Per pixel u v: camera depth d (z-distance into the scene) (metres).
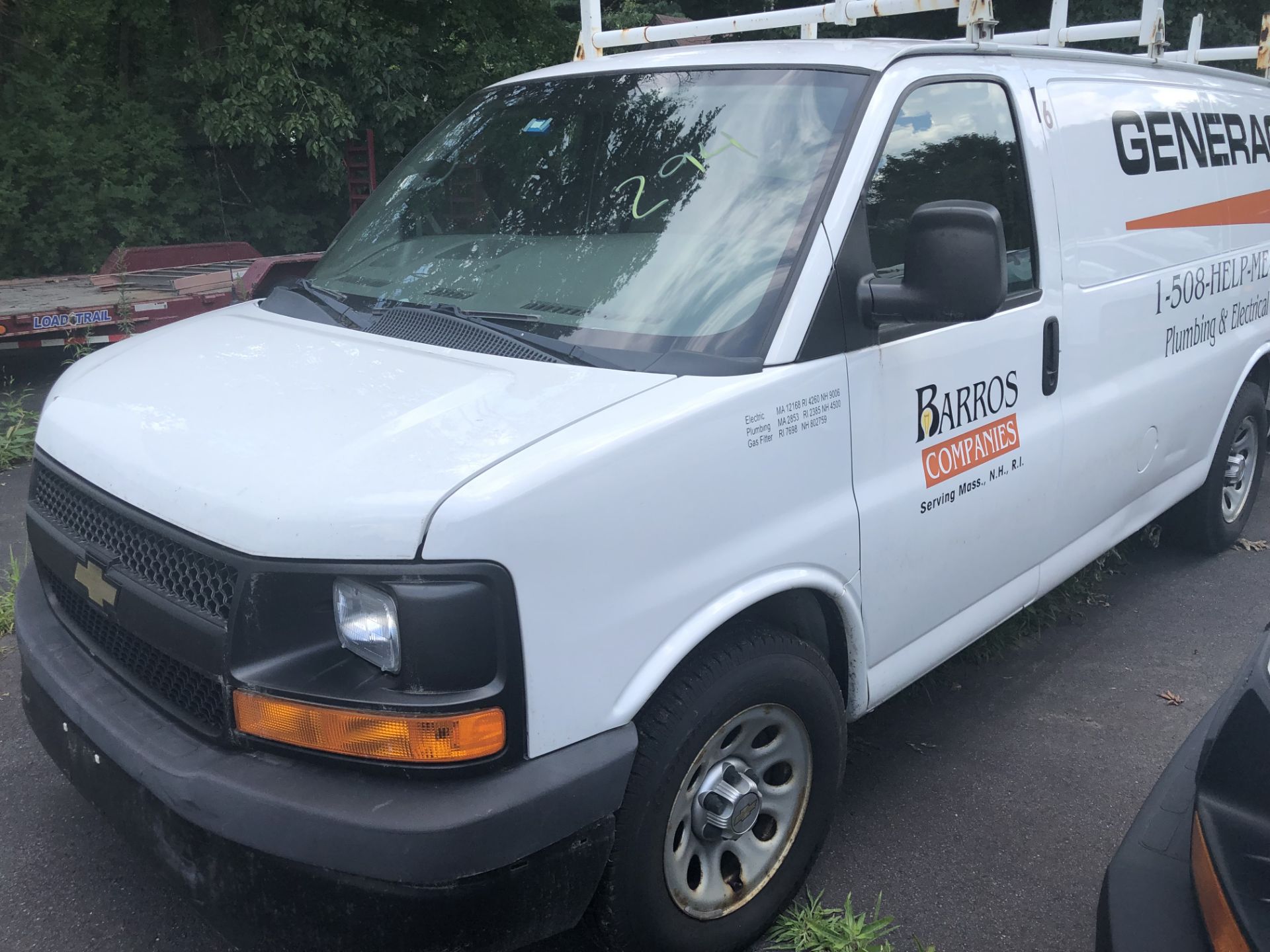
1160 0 4.54
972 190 3.29
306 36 13.12
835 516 2.75
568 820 2.15
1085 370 3.83
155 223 13.62
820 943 2.80
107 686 2.48
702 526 2.41
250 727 2.12
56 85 13.44
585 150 3.24
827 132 2.90
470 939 2.08
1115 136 4.07
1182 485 4.90
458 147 3.62
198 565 2.20
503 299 2.92
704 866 2.63
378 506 2.03
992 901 3.04
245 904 2.12
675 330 2.64
